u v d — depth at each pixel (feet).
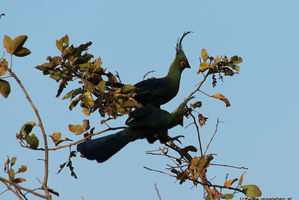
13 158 28.02
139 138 35.63
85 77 34.71
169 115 35.40
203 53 37.81
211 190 30.58
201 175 30.96
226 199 30.32
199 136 33.45
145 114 35.60
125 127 36.37
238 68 37.40
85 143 34.50
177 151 35.78
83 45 33.83
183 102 35.40
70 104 34.50
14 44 29.37
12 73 29.19
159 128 35.37
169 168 31.07
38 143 30.81
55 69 33.83
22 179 27.66
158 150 34.81
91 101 33.47
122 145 34.91
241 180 30.60
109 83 37.11
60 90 34.01
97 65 35.35
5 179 25.80
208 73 37.50
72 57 33.86
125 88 34.40
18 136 30.58
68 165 34.58
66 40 33.83
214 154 30.48
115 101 34.94
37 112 27.61
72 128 35.65
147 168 30.78
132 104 34.76
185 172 30.68
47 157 27.02
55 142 34.19
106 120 35.99
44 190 25.99
